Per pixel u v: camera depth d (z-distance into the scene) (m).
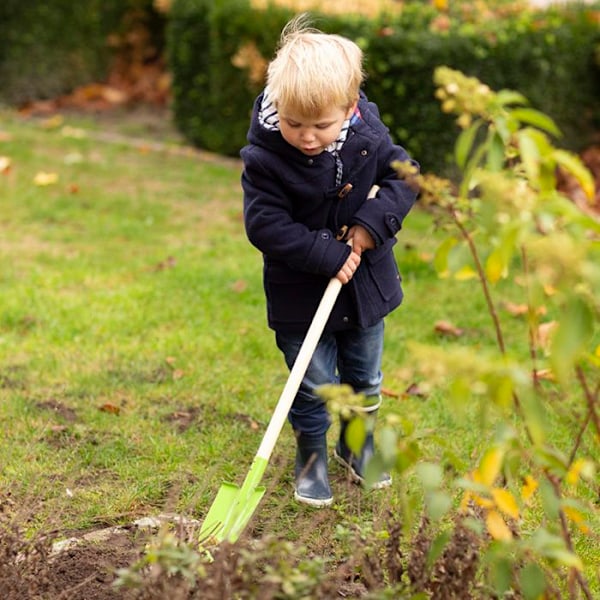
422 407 4.30
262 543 2.44
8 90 10.59
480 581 2.49
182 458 3.85
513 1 8.92
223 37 8.73
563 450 3.84
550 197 2.01
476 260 2.28
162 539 2.45
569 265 1.83
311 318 3.44
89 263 6.31
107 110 10.55
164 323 5.30
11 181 8.02
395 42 7.43
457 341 5.12
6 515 3.11
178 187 8.13
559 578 2.83
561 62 8.04
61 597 2.68
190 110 9.38
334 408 2.12
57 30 10.55
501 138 2.17
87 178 8.23
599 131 8.57
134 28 10.76
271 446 3.13
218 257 6.49
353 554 2.56
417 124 7.46
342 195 3.32
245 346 4.97
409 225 7.07
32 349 4.89
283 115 3.09
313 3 8.41
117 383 4.53
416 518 3.08
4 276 5.99
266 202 3.27
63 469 3.68
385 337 5.14
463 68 7.43
